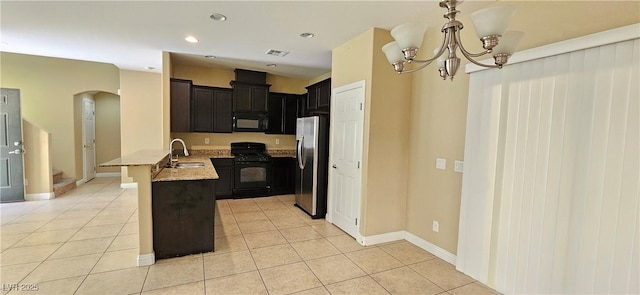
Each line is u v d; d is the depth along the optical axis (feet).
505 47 5.07
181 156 16.65
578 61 6.14
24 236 10.74
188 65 16.93
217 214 14.14
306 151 14.62
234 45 12.59
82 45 12.89
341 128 12.23
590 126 5.99
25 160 15.72
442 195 9.66
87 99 21.58
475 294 7.61
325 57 14.34
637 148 5.41
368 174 10.43
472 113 8.29
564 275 6.45
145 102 19.24
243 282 7.90
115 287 7.48
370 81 10.25
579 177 6.17
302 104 19.39
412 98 10.88
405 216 11.25
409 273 8.64
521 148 7.17
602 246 5.88
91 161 22.33
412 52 5.07
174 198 9.19
